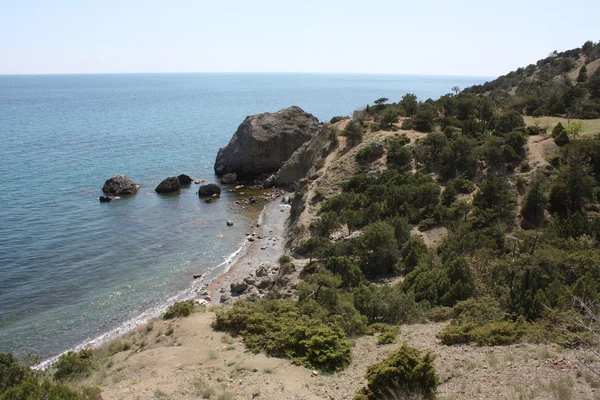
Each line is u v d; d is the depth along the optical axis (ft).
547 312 75.00
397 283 125.49
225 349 74.13
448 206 175.22
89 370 71.10
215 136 469.98
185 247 183.73
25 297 136.56
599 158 176.24
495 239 139.23
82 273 154.81
